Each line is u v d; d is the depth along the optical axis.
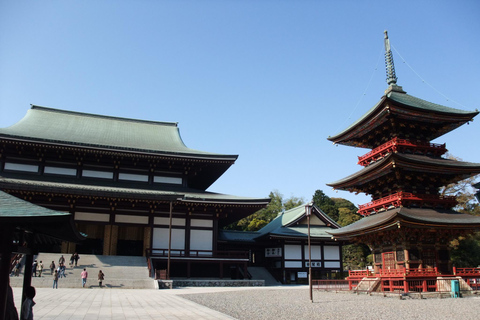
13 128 49.53
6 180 40.50
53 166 48.53
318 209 63.41
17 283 32.94
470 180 62.56
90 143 46.84
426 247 36.84
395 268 37.34
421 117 40.53
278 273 58.31
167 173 52.72
